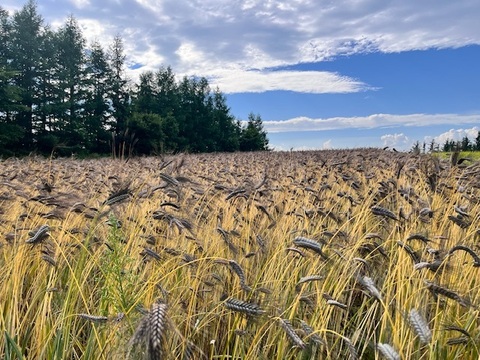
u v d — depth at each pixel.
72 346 2.41
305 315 2.93
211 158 17.00
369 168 9.48
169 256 3.39
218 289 3.21
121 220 3.57
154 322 1.24
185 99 73.31
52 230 3.24
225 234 3.32
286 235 3.65
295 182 6.30
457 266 3.21
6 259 3.09
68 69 50.03
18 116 44.56
